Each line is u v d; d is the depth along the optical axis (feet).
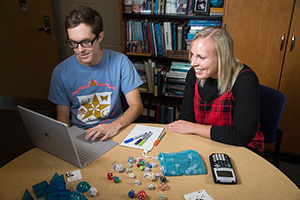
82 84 4.76
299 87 6.70
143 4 7.36
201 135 4.06
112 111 5.04
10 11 9.62
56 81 4.72
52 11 9.43
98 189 3.00
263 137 4.72
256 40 6.59
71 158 3.36
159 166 3.40
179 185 3.05
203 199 2.81
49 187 2.84
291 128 7.16
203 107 4.51
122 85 5.06
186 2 7.04
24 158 3.58
